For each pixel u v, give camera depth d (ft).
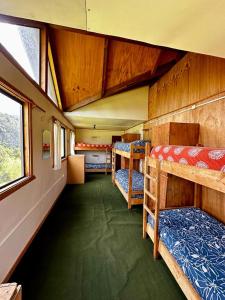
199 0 2.92
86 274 5.77
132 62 11.34
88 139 27.22
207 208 8.18
